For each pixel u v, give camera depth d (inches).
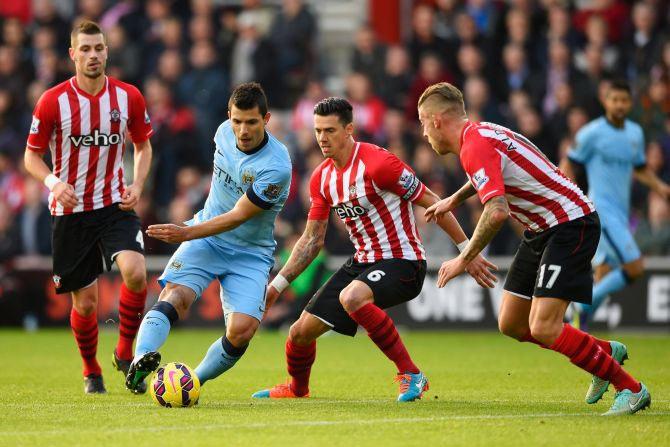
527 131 2375.7
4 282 2313.0
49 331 2268.7
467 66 2564.0
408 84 2564.0
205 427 852.6
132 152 2443.4
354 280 1062.4
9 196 2508.6
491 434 824.9
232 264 1067.3
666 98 2378.2
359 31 2699.3
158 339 1006.4
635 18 2556.6
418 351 1763.0
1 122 2588.6
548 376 1355.8
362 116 2503.7
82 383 1245.7
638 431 838.5
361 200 1063.0
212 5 2738.7
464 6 2738.7
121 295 1135.0
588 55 2488.9
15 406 997.2
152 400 1050.1
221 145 1060.5
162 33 2667.3
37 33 2746.1
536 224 970.7
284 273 1092.5
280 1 2947.8
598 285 1622.8
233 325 1033.5
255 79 2642.7
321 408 982.4
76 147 1136.8
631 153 1600.6
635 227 2215.8
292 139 2504.9
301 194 2386.8
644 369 1432.1
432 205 1051.9
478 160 925.8
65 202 1077.8
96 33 1123.3
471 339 2030.0
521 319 1032.8
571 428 854.5
